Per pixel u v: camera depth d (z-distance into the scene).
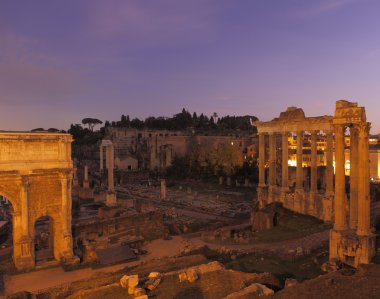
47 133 44.00
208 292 25.67
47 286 36.41
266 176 114.25
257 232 52.75
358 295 21.72
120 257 44.22
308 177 101.19
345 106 34.06
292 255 37.75
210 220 71.12
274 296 23.50
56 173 44.22
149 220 61.91
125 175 140.88
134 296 25.23
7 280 38.16
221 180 125.62
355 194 35.44
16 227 41.59
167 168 155.75
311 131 55.94
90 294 26.28
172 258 39.56
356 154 35.25
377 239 36.19
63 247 43.78
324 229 47.66
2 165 40.56
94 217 66.06
